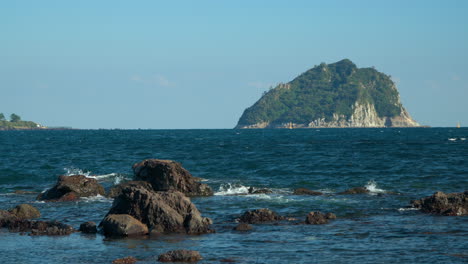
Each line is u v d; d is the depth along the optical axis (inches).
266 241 793.6
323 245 761.0
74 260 689.0
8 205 1183.6
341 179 1631.4
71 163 2167.8
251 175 1765.5
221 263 666.8
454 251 711.1
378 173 1759.4
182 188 1338.6
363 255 698.2
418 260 668.7
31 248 762.2
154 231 865.5
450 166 1927.9
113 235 851.4
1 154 2709.2
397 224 919.0
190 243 788.6
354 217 999.0
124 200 920.9
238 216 1017.5
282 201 1206.9
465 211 1016.2
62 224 899.4
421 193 1327.5
